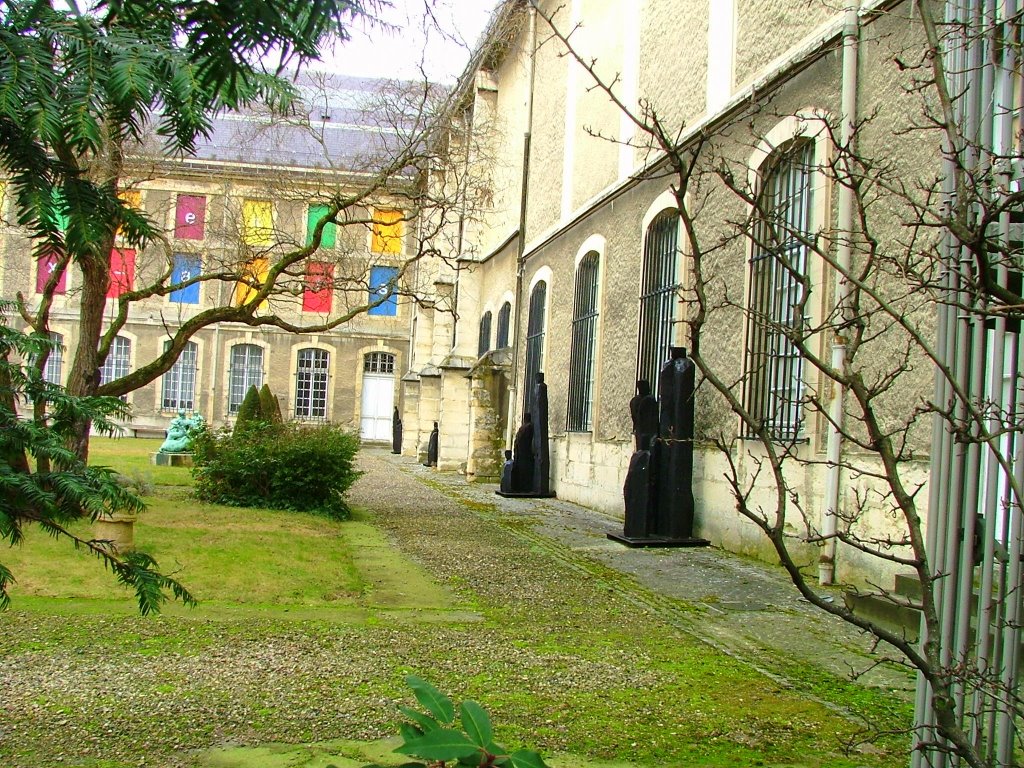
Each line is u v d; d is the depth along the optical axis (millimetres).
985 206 2240
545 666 5297
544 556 9781
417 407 33031
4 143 2143
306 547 9172
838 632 6406
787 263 2369
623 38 15117
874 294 2275
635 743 4016
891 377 2393
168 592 6762
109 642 5406
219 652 5293
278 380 39938
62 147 2061
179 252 13664
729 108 10758
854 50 8328
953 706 2188
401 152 13258
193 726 4023
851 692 4938
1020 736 3102
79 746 3730
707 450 10961
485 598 7410
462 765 1505
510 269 22797
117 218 2332
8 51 1967
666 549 10477
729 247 10586
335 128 28750
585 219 16391
